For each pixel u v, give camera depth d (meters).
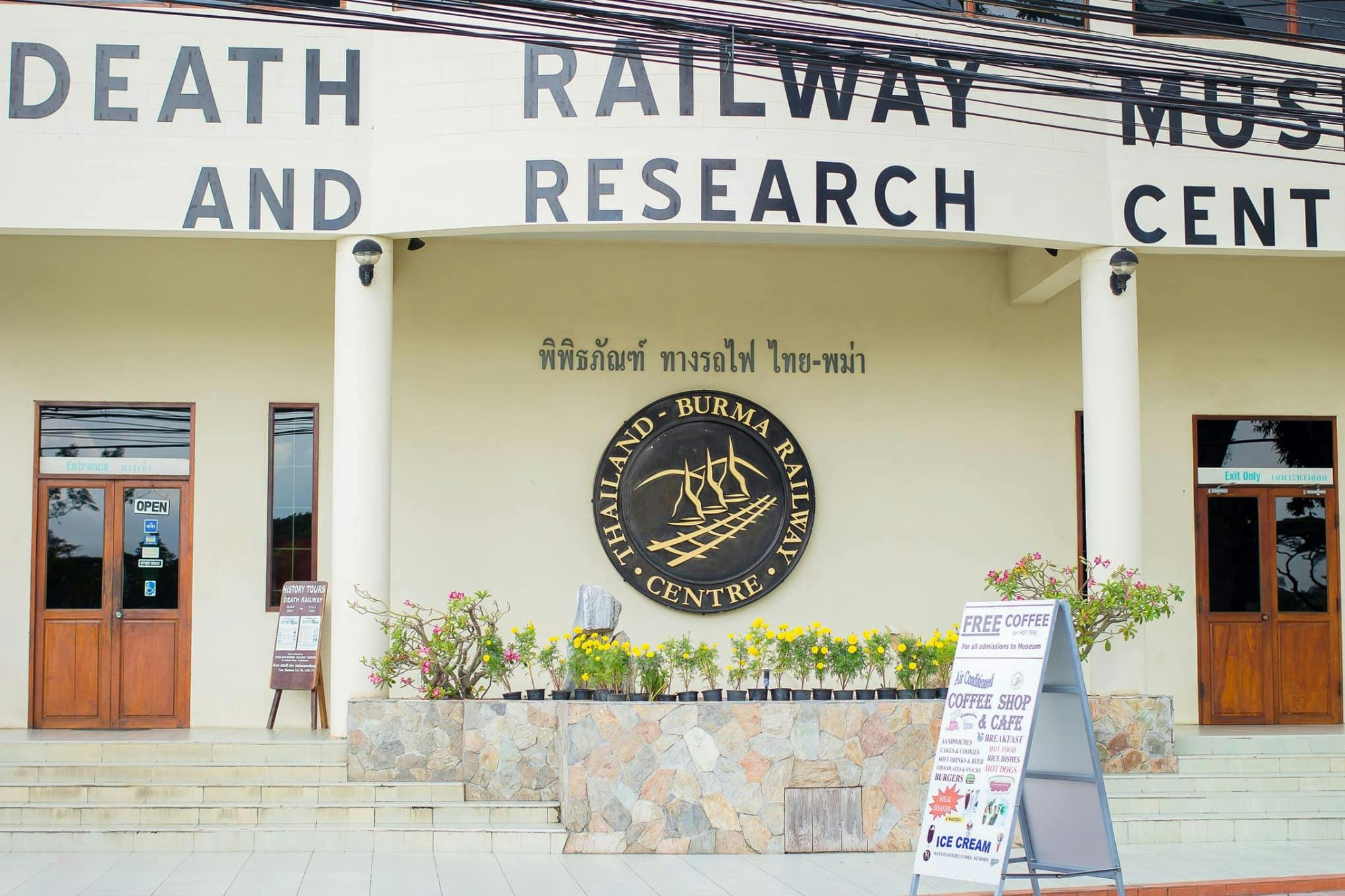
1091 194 13.20
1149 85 13.45
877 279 15.69
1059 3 11.67
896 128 12.77
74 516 14.83
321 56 12.77
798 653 11.84
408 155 12.70
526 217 12.48
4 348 14.77
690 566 15.13
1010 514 15.60
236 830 11.04
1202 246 13.34
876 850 11.24
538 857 10.88
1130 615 12.67
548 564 15.06
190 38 12.73
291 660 14.25
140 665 14.68
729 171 12.49
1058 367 15.78
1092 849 9.11
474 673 12.51
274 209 12.67
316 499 14.93
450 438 15.07
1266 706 15.75
